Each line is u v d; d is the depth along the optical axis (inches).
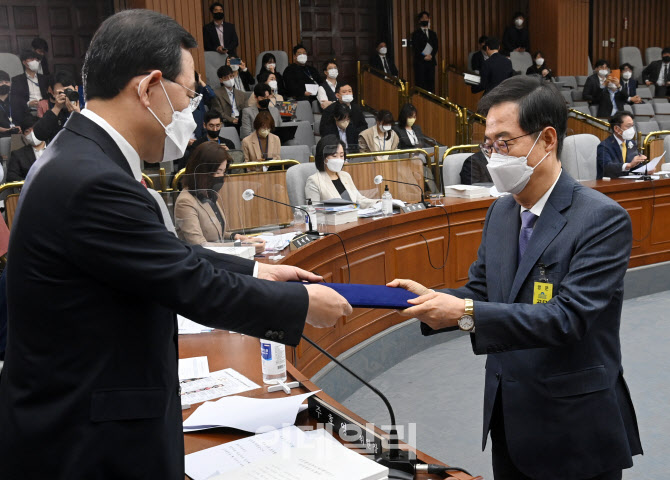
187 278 43.8
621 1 639.1
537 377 64.8
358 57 522.0
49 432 41.9
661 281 235.9
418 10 537.0
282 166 208.2
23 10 358.9
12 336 43.2
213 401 70.3
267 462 53.4
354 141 297.9
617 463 63.9
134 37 44.8
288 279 65.0
